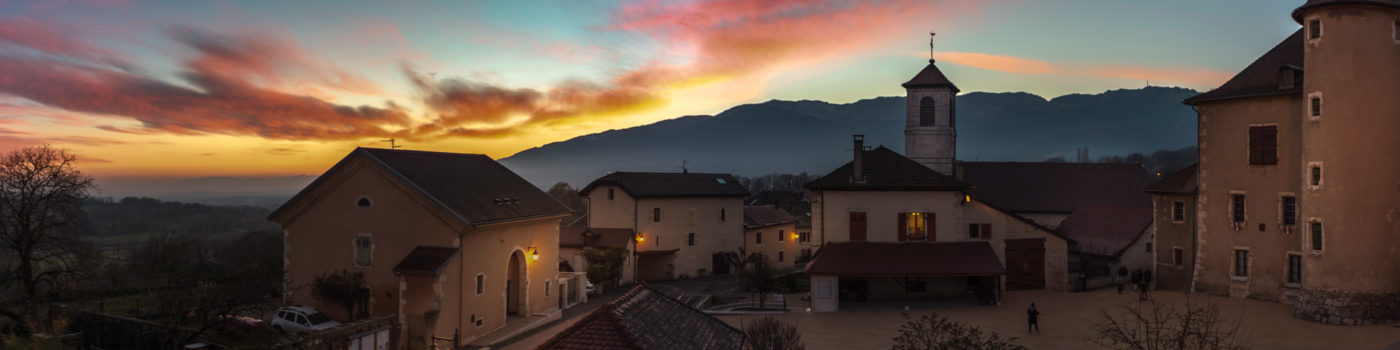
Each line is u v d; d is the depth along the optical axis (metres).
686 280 60.91
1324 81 29.67
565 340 12.23
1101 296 38.91
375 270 32.56
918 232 40.62
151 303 31.25
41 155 29.94
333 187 33.66
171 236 52.28
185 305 25.45
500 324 34.72
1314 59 30.09
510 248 35.94
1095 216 50.25
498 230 34.72
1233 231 35.81
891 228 40.72
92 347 26.64
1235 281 35.53
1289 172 33.53
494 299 34.25
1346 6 29.14
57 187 30.14
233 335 27.05
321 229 33.88
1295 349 25.48
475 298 32.59
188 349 24.53
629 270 58.44
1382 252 29.11
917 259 39.06
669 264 61.59
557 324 37.00
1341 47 29.27
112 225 79.00
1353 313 28.91
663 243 61.47
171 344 24.86
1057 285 42.53
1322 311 29.52
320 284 32.19
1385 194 29.14
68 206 30.72
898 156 42.56
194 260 42.91
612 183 61.28
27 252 29.34
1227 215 36.12
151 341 25.64
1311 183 30.27
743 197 68.69
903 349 18.89
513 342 32.62
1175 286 39.44
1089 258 47.50
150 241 46.72
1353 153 29.08
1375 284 29.02
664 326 14.05
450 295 30.89
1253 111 35.00
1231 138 36.00
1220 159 36.50
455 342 30.92
